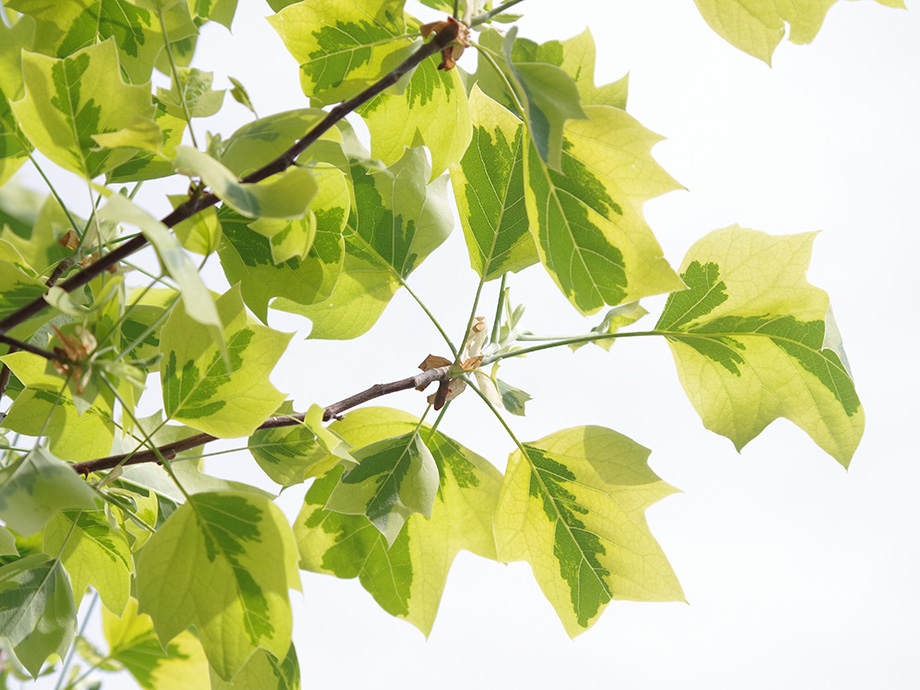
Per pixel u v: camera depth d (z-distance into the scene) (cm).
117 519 134
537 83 125
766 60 132
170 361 128
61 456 133
